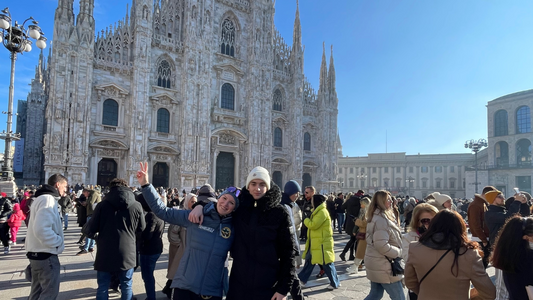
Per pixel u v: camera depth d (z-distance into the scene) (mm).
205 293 5176
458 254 4621
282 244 5102
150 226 8836
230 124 54000
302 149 62156
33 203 7113
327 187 65250
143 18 45250
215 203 5660
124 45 44969
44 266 6883
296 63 62438
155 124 46406
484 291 4570
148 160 45750
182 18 50594
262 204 5168
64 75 39438
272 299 4875
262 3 58594
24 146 68125
